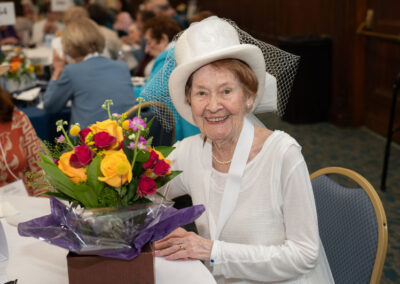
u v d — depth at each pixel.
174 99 1.43
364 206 1.40
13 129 2.04
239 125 1.36
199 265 1.26
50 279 1.20
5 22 3.76
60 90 2.95
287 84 1.53
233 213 1.41
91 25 3.05
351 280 1.40
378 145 4.34
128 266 1.06
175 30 3.50
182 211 1.11
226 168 1.45
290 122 5.07
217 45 1.30
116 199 1.04
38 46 5.41
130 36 5.54
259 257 1.31
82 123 2.94
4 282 1.19
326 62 4.86
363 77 4.73
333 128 4.89
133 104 3.00
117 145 1.03
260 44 1.46
